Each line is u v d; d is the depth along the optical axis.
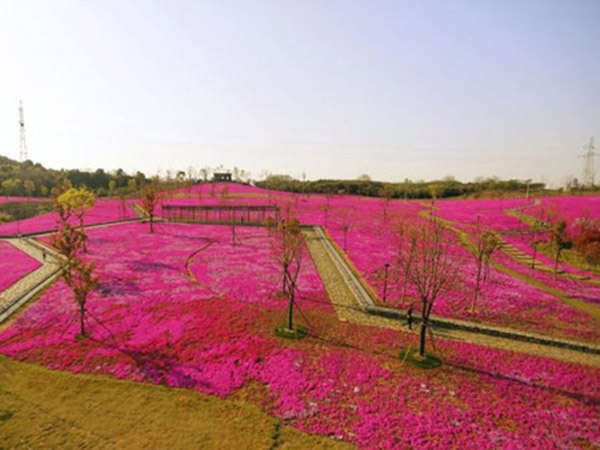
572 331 23.31
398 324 24.55
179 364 18.89
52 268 35.38
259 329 22.92
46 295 28.44
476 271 35.34
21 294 28.39
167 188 105.25
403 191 105.00
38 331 22.47
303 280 33.09
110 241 48.06
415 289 30.08
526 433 14.02
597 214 52.38
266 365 18.88
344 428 14.39
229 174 135.62
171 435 14.00
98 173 119.31
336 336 22.33
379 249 42.84
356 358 19.72
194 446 13.42
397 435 13.93
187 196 97.69
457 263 37.34
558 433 14.02
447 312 25.89
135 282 31.58
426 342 21.69
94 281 22.41
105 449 13.20
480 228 51.28
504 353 20.47
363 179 131.50
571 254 41.78
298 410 15.48
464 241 46.22
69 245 22.56
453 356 20.05
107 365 18.81
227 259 39.91
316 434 14.09
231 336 21.86
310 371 18.38
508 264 39.25
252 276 33.91
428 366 18.89
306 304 27.50
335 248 43.94
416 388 17.03
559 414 15.20
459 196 104.25
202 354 19.81
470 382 17.58
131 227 59.06
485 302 27.84
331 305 27.55
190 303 26.86
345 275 34.12
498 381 17.66
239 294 29.05
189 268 36.31
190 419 14.95
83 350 20.22
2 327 23.20
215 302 27.14
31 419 14.79
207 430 14.30
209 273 34.66
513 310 26.45
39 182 99.00
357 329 23.44
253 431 14.23
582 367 19.12
